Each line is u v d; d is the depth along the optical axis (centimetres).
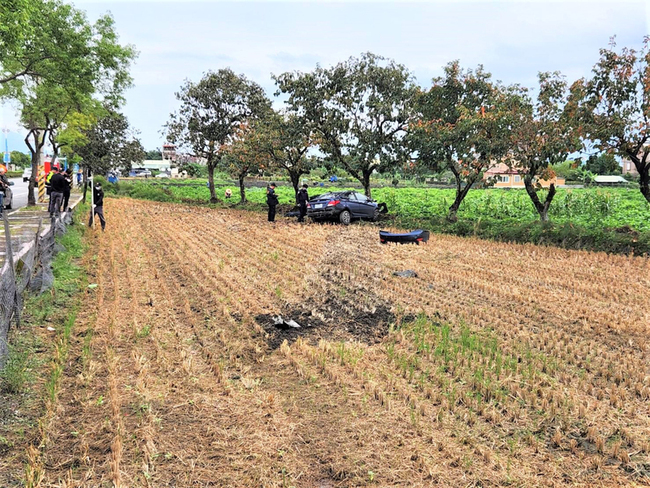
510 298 1010
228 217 2511
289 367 677
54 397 546
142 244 1606
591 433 506
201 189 4956
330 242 1702
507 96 2119
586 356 705
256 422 532
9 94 2333
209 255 1435
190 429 516
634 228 1866
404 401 578
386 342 770
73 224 1903
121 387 597
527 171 1969
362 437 505
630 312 912
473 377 638
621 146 1655
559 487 432
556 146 1800
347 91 2466
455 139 2134
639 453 482
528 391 603
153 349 719
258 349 725
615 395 580
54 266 1141
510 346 741
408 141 2394
